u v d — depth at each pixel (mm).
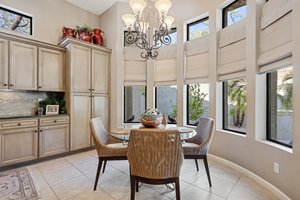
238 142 2832
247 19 2639
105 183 2441
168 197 2092
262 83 2520
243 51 2791
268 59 2270
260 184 2375
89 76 3939
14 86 3076
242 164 2756
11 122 2924
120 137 2277
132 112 4473
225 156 3088
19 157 3012
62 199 2051
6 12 3398
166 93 4270
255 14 2504
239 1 3002
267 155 2295
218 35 3215
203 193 2170
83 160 3354
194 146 2391
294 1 1832
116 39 4246
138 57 4270
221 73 3133
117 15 4219
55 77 3623
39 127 3246
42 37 3785
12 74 3051
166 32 2521
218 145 3219
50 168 2963
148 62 4223
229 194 2145
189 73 3713
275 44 2207
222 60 3168
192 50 3674
